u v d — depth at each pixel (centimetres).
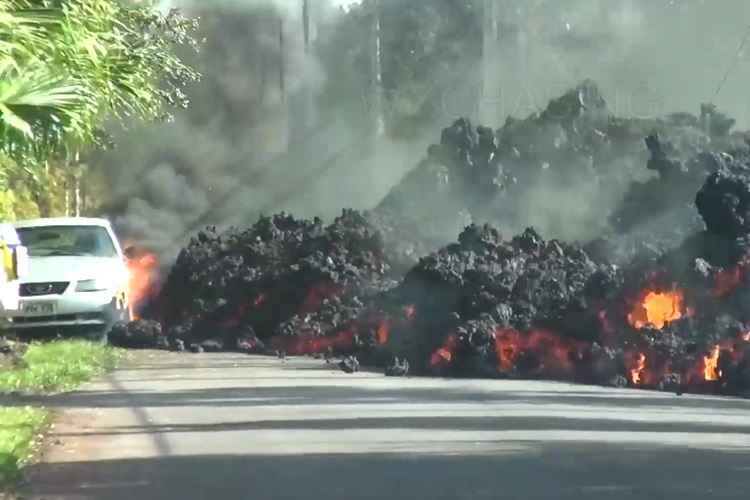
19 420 4078
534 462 3372
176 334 6925
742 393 4928
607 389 5078
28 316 6775
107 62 4828
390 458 3459
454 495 3014
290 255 7169
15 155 4038
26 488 3178
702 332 5281
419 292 6000
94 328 7025
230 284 7075
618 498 2966
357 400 4650
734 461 3375
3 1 3962
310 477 3241
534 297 5803
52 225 7138
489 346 5588
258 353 6675
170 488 3153
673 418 4169
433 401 4619
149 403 4603
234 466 3397
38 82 3791
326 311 6631
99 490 3147
